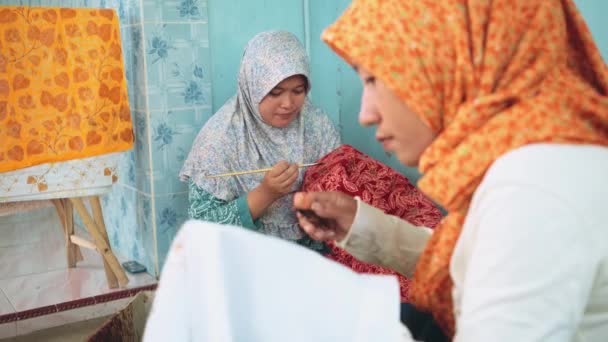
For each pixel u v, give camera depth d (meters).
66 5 3.66
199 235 0.76
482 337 0.75
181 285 0.77
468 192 0.86
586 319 0.80
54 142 2.22
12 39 2.12
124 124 2.35
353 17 0.95
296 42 2.22
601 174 0.78
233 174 2.08
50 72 2.19
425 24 0.90
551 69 0.87
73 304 2.21
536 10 0.88
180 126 2.52
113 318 1.29
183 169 2.23
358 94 2.53
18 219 3.73
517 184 0.77
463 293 0.80
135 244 2.76
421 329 0.96
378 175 2.10
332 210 1.12
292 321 0.80
